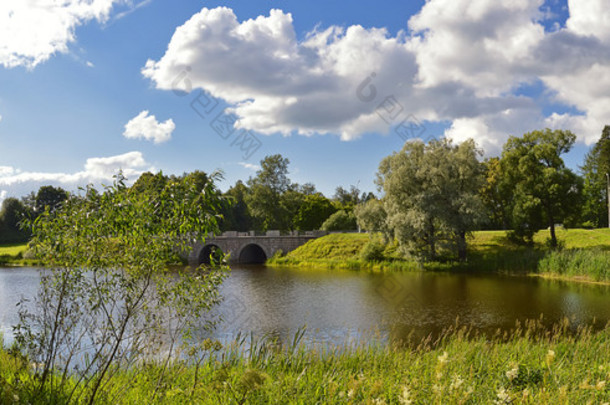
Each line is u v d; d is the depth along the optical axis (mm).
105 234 6121
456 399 5391
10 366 6969
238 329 21078
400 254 49469
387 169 46156
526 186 44875
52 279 6168
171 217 6215
